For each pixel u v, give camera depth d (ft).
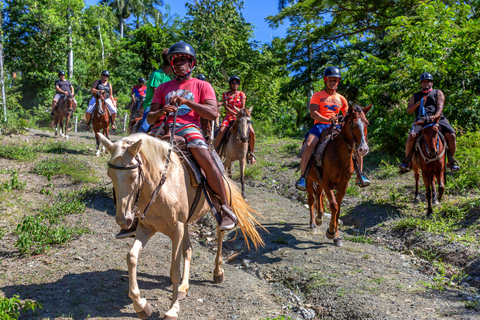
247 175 39.68
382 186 32.22
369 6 69.21
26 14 90.94
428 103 26.22
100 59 118.83
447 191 28.40
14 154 34.22
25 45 91.40
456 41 41.27
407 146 26.76
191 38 75.61
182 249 14.62
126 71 102.06
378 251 20.71
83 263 16.58
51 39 92.43
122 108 97.76
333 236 21.22
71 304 13.32
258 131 73.20
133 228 13.51
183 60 14.30
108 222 22.36
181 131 13.88
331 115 22.06
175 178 12.60
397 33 45.34
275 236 22.71
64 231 18.90
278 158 48.16
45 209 22.57
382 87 44.86
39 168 30.71
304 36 74.59
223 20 79.20
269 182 37.60
